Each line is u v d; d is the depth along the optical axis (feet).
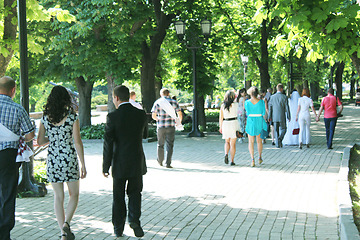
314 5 19.98
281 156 39.11
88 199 24.16
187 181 28.76
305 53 89.25
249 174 30.68
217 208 21.43
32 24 66.85
